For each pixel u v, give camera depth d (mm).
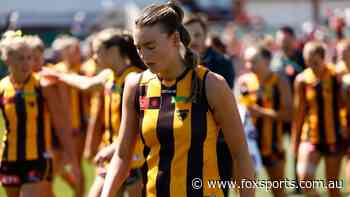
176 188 10172
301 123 21141
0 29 62750
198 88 10195
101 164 15039
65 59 25125
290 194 23031
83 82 16594
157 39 9867
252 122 21734
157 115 10273
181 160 10195
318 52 20578
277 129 21766
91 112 21844
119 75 15945
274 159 21812
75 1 68562
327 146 20688
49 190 16500
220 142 13844
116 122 15961
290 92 21766
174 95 10242
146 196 10438
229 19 76375
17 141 15945
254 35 58312
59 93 16469
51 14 68125
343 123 20734
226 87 10188
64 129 16625
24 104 15898
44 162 16172
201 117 10172
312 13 80062
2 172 16109
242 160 10336
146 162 10438
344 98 20594
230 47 40188
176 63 10250
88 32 60344
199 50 16250
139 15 10047
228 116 10203
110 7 64938
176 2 10500
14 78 15945
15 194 16219
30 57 15773
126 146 10742
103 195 10820
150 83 10438
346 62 20672
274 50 38219
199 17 16312
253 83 22016
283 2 81188
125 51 15883
